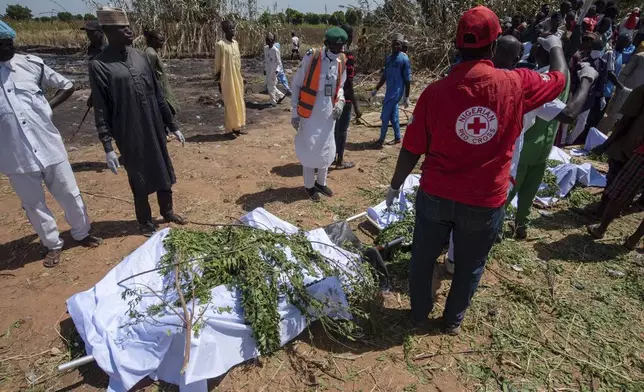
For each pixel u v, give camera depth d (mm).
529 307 3387
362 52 14852
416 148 2643
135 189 4164
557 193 5172
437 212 2637
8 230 4496
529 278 3730
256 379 2736
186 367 2420
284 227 3762
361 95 11070
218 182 5750
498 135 2379
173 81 13320
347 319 3100
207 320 2648
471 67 2340
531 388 2691
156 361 2639
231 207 5051
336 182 5785
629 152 4270
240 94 7496
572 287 3617
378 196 5312
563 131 6879
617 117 7020
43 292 3529
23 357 2893
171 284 2953
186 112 9609
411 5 14125
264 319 2760
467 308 3246
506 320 3248
